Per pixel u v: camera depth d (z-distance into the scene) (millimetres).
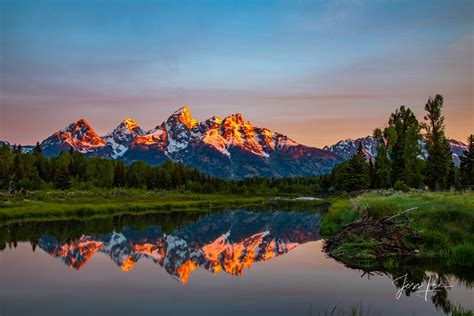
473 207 25609
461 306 15188
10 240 34406
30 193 79688
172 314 14703
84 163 140875
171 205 83875
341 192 106938
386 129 81500
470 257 20562
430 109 70438
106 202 79812
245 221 54531
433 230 23719
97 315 14781
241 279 20172
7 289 18594
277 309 15148
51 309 15531
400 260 21984
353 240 25062
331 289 17812
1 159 118188
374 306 15367
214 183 153875
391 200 31359
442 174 68000
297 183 170875
